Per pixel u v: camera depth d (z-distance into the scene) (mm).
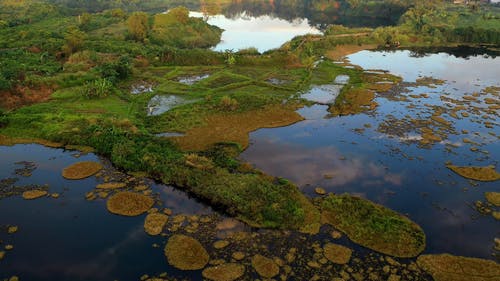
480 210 32375
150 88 59938
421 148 42531
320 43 88438
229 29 122750
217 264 26125
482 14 116188
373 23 132875
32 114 47375
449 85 63812
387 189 34938
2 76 54125
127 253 27172
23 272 25609
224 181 34031
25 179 35719
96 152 40562
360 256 26984
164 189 34250
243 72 68875
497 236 29422
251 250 27312
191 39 96125
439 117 50719
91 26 98000
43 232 29219
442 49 91438
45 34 82750
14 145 41750
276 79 65500
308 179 36094
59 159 39219
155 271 25641
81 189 34375
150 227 29516
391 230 29141
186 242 27906
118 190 34125
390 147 42688
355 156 40594
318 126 47938
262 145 42719
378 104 55031
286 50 78938
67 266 26094
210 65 73188
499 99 57344
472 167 38594
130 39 87688
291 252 27141
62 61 70375
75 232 29219
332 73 69250
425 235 29281
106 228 29641
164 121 47375
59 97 53469
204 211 31359
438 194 34469
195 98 55719
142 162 37094
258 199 31781
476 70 73000
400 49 91562
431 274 25672
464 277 25469
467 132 46500
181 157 37719
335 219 30391
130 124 44750
